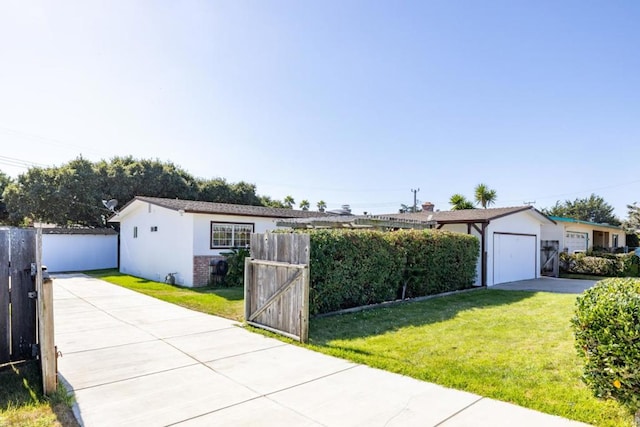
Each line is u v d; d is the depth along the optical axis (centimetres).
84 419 331
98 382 419
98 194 2306
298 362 489
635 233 2922
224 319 762
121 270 1919
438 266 1131
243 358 506
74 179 2269
